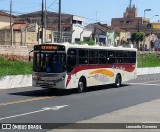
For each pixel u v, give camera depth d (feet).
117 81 100.22
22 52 131.54
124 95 79.87
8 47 127.34
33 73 78.02
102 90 91.35
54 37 234.79
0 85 88.38
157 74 181.98
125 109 56.18
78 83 81.35
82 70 82.07
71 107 58.90
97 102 66.23
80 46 81.20
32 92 82.17
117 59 99.14
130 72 106.63
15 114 50.26
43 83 76.74
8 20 248.73
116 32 352.49
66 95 77.25
